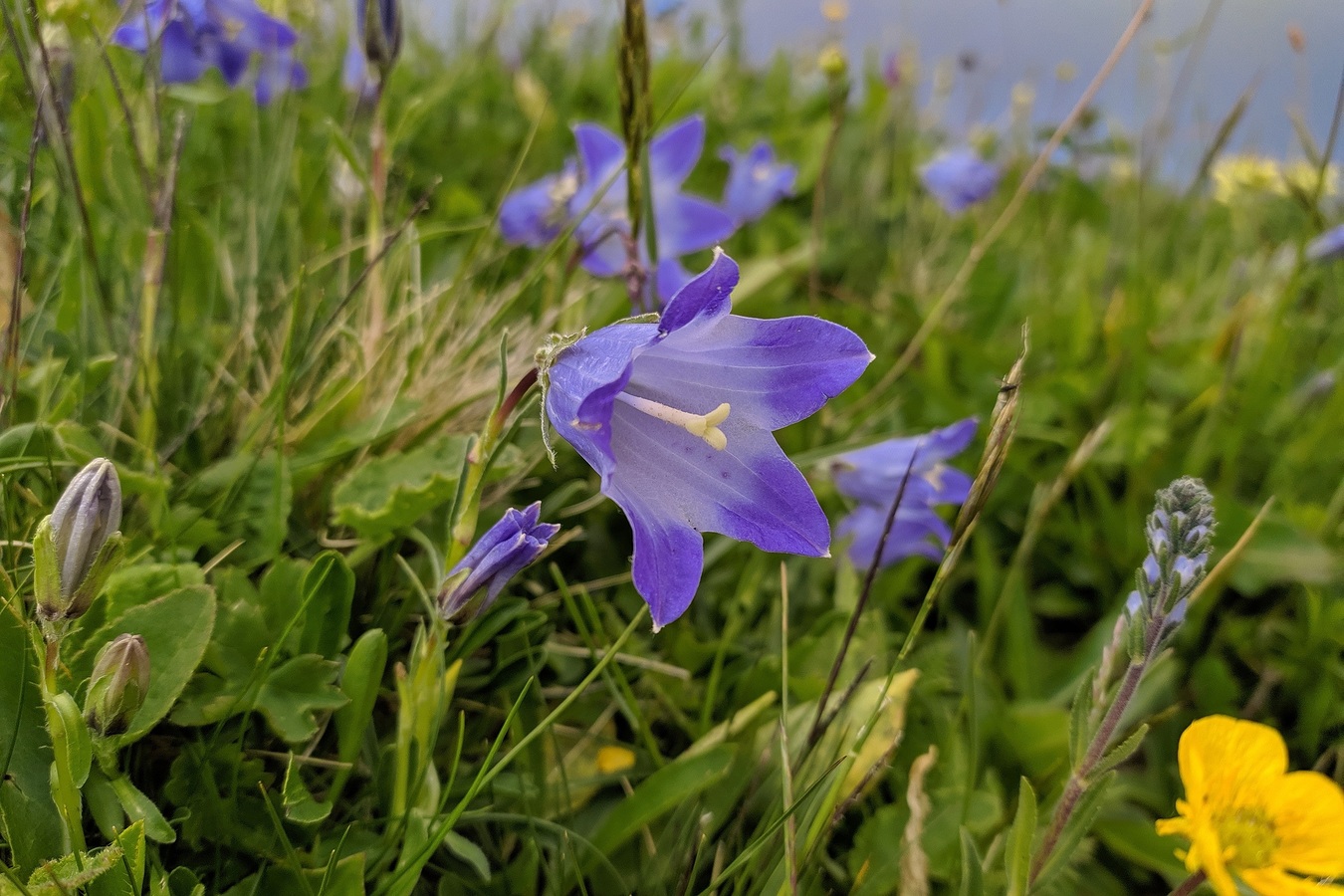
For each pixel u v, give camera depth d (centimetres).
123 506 17
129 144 20
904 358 26
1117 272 35
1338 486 25
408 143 34
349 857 12
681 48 50
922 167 41
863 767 16
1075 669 20
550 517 20
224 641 14
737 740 16
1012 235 43
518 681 17
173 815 13
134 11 18
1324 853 11
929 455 20
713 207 25
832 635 19
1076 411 27
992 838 15
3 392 16
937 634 21
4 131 21
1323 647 19
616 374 11
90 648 13
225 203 25
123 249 20
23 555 15
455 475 16
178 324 20
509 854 15
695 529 13
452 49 46
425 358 20
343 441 18
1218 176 39
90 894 12
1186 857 11
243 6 20
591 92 45
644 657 19
